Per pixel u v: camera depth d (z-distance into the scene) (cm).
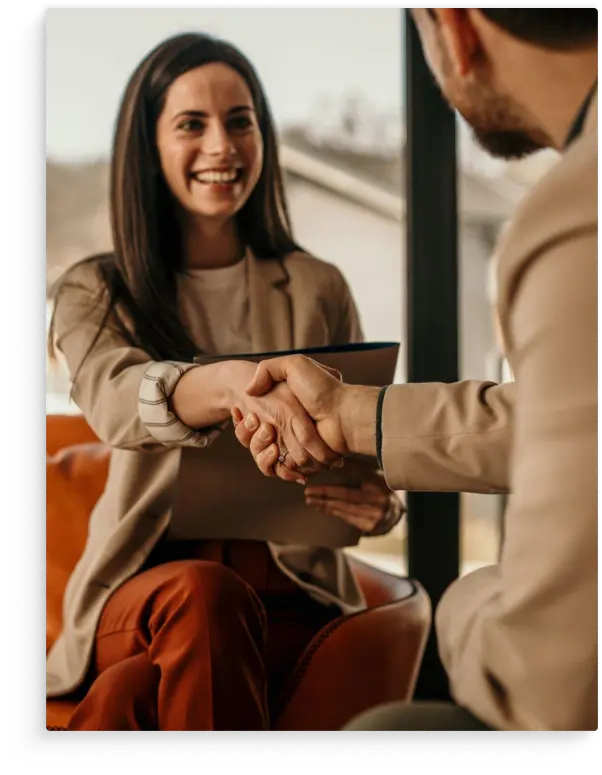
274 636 129
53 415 167
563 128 70
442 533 179
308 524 123
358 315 149
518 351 57
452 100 76
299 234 227
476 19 70
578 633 53
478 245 238
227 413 112
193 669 105
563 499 52
